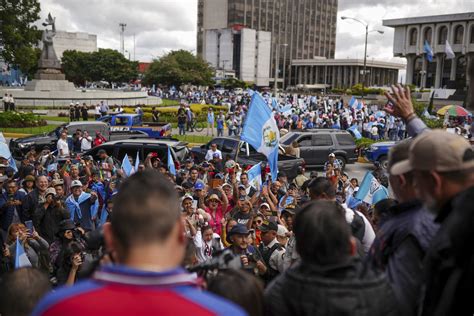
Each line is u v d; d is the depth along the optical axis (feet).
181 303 4.81
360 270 7.30
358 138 89.45
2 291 7.96
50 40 154.20
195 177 37.19
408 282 7.57
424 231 7.88
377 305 6.95
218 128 103.55
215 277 7.93
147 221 5.25
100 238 9.46
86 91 160.04
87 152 53.16
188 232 21.62
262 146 33.60
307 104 167.12
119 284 4.87
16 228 21.09
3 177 29.50
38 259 21.07
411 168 7.75
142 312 4.68
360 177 68.18
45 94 150.10
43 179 28.40
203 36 498.28
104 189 34.27
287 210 23.11
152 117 125.70
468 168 7.30
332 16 577.02
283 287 7.52
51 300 4.87
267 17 508.94
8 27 150.61
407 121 11.03
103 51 318.45
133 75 322.34
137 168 38.83
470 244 6.78
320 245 7.26
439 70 318.24
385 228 8.63
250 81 478.59
